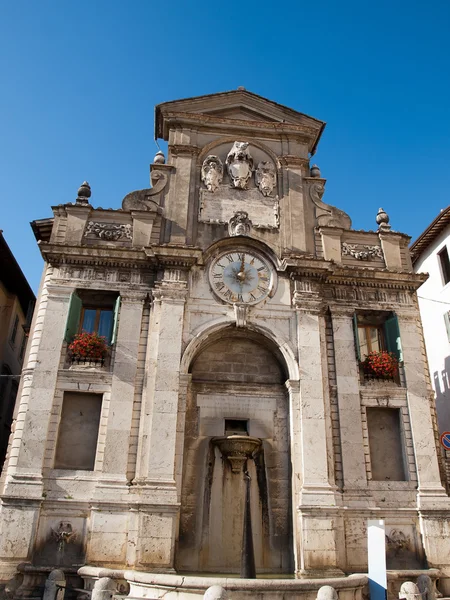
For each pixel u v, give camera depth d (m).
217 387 18.14
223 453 17.12
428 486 16.78
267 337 18.08
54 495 15.29
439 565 15.76
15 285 26.27
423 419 17.69
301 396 17.19
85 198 19.44
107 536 14.88
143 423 16.28
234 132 21.28
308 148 21.72
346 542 15.78
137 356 17.19
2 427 26.02
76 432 16.55
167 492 15.31
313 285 18.73
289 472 17.22
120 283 18.05
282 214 20.05
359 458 16.89
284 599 12.03
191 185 19.98
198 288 18.28
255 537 16.47
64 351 17.06
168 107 21.11
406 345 18.67
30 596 13.84
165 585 12.25
